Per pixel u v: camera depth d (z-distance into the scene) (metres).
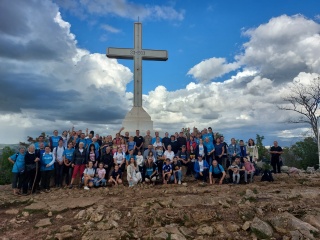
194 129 14.47
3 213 8.84
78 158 12.00
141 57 17.81
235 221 7.11
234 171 12.03
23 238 6.89
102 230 6.82
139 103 17.62
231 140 13.70
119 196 9.88
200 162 12.71
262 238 6.36
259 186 10.98
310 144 25.78
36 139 15.71
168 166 12.26
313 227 6.60
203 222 7.07
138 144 13.82
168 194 9.88
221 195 9.27
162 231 6.56
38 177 11.64
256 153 14.83
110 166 12.53
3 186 13.75
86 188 11.38
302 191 9.51
